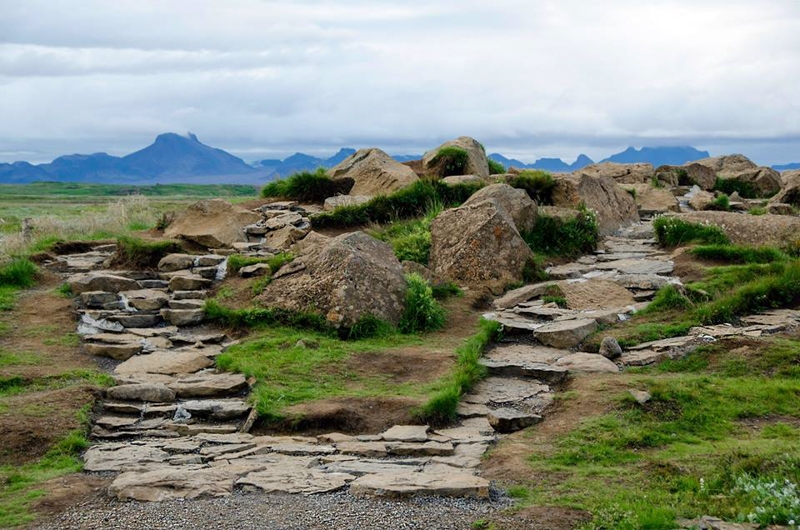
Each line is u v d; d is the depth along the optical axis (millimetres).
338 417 11289
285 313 15406
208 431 11211
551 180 23641
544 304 16344
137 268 18594
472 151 28422
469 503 8352
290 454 10188
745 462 8781
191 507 8297
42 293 16859
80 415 11180
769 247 19031
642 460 9523
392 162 26672
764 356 12797
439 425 11258
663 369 12898
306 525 7688
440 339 14859
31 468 9812
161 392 12141
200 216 21547
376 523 7719
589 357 13398
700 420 10750
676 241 20938
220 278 17891
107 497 8703
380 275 15758
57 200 99438
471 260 17875
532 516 7777
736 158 43375
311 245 17328
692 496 8211
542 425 11008
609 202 24953
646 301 16359
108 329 15172
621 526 7492
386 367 13336
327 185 25672
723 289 16484
